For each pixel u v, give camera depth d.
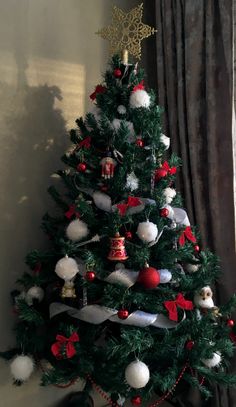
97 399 1.89
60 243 1.36
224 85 1.77
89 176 1.44
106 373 1.30
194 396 1.76
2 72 1.62
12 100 1.64
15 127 1.65
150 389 1.30
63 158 1.54
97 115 1.49
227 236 1.74
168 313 1.37
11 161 1.64
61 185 1.80
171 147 1.93
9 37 1.64
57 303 1.41
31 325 1.51
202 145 1.83
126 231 1.37
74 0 1.87
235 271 1.71
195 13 1.84
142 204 1.36
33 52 1.71
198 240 1.79
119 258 1.29
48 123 1.76
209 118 1.78
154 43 2.13
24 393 1.66
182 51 1.90
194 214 1.84
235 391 1.65
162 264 1.39
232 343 1.47
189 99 1.84
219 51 1.79
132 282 1.33
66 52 1.83
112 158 1.41
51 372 1.37
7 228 1.62
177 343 1.35
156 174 1.44
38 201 1.72
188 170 1.86
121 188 1.37
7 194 1.62
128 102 1.46
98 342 1.76
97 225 1.39
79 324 1.43
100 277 1.34
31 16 1.71
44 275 1.46
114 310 1.31
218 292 1.75
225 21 1.75
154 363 1.39
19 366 1.42
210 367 1.48
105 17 1.99
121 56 1.55
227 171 1.75
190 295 1.47
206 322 1.39
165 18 1.97
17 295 1.55
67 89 1.83
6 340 1.61
